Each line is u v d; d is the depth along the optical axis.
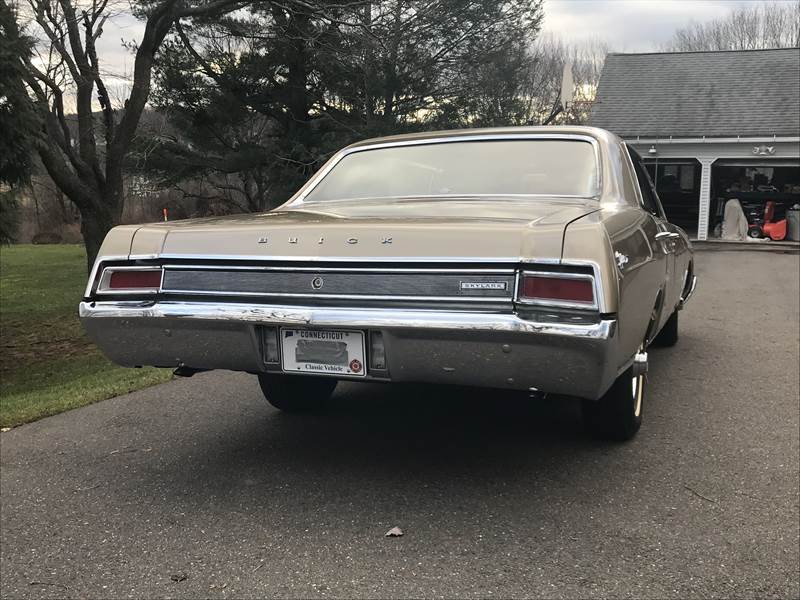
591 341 2.57
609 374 2.77
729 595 2.50
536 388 2.78
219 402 5.16
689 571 2.66
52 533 3.11
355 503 3.30
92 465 3.94
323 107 18.72
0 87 7.09
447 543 2.90
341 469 3.72
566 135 4.07
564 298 2.61
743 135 20.34
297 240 3.01
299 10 12.63
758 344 6.89
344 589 2.59
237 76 17.73
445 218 3.03
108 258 3.28
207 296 3.12
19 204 9.69
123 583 2.69
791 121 20.50
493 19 17.64
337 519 3.14
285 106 18.38
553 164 3.92
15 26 7.52
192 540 3.01
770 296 10.62
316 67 17.16
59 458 4.07
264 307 2.99
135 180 18.58
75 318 12.34
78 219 42.16
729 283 12.38
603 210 3.29
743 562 2.72
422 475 3.61
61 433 4.55
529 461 3.76
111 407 5.14
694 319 8.51
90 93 12.16
